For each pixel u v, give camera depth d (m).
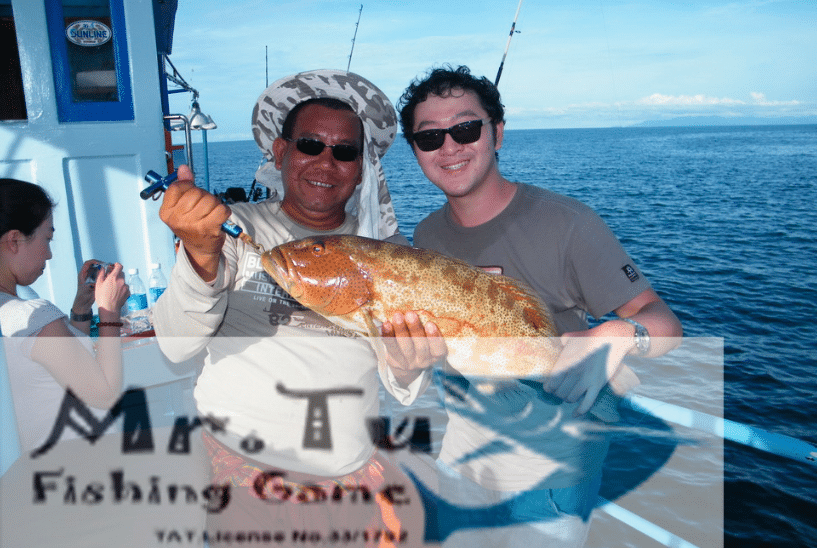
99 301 2.15
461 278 1.86
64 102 3.54
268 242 2.02
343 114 2.01
